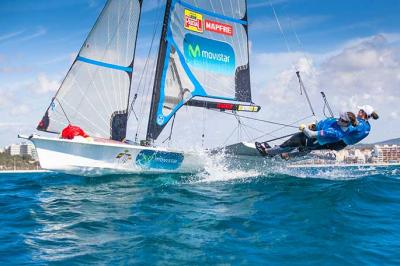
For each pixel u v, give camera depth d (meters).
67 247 5.99
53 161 10.80
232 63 13.62
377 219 7.02
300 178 11.06
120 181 11.17
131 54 12.28
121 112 12.25
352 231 6.40
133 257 5.48
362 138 10.59
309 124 10.93
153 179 11.37
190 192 9.56
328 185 9.67
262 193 9.20
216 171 12.06
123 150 11.16
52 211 8.26
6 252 5.83
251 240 6.06
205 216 7.38
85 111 11.92
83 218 7.57
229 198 8.86
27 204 9.09
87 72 11.86
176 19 12.59
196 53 12.95
